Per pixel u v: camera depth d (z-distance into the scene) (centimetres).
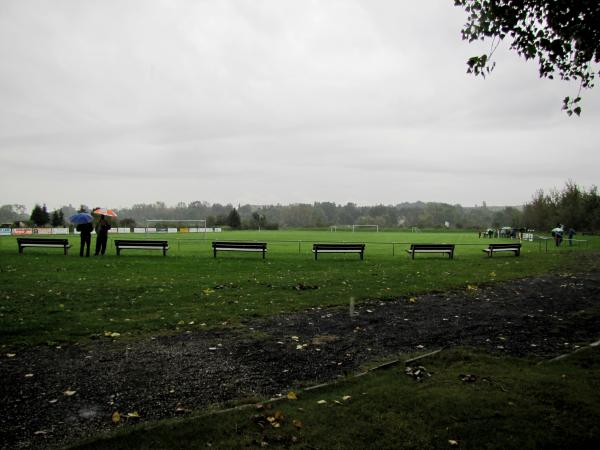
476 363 652
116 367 655
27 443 434
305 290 1288
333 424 465
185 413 500
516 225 7606
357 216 15512
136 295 1184
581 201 5278
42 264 1808
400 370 626
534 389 548
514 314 1003
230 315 980
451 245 2219
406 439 434
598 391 541
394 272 1677
